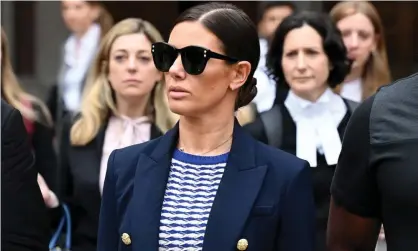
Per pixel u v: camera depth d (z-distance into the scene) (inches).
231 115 174.9
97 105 281.3
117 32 279.9
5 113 194.2
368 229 185.0
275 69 284.4
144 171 173.8
